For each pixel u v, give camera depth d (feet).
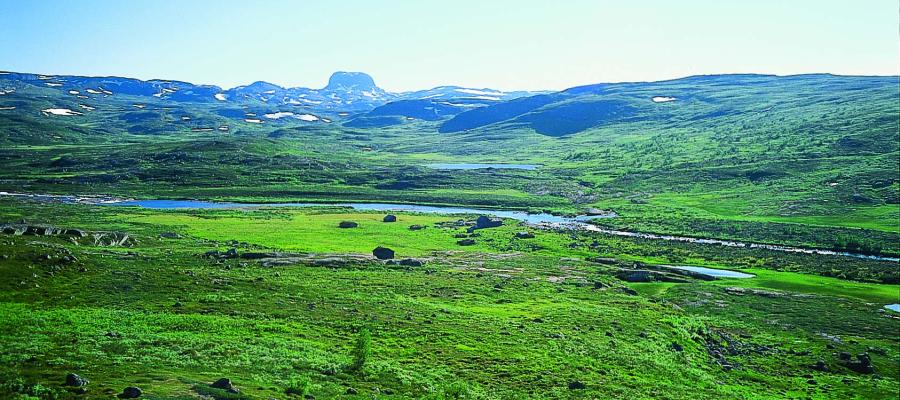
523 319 218.38
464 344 174.81
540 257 402.52
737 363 207.82
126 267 236.02
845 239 468.75
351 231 483.10
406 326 189.47
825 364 209.05
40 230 321.73
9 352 118.11
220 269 269.85
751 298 310.86
